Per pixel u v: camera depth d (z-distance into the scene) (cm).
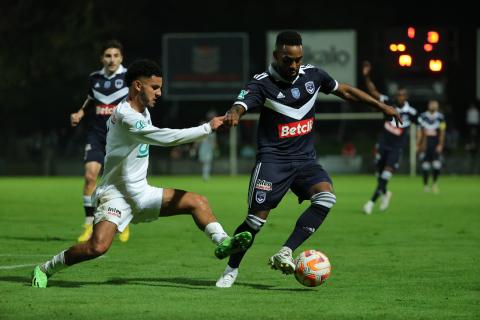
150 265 2392
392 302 1803
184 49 9744
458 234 3338
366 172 9462
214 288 1980
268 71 1992
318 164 2036
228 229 3584
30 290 1911
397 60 5906
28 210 4469
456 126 11325
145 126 1852
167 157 10238
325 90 2083
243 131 10350
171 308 1702
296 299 1830
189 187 6900
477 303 1797
